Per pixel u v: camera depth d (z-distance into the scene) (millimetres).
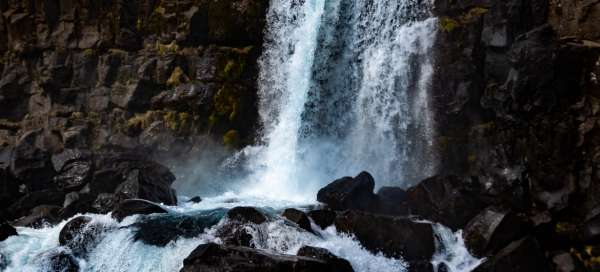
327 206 17188
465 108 19578
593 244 15836
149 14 23906
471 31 19781
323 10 22859
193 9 23344
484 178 17953
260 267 12609
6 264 14617
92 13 24062
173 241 14570
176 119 22812
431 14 20906
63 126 23219
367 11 22156
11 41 24484
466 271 15352
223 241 14344
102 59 23844
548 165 17047
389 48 21375
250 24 23344
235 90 23078
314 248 13680
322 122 22469
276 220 14711
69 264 14469
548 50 17641
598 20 18453
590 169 16453
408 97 20766
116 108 23438
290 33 23406
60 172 19281
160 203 18031
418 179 20234
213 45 23422
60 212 17859
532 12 19438
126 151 22578
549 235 16359
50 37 24203
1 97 23891
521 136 18000
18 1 24469
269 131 23156
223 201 19297
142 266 14375
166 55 23391
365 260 14680
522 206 17203
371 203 17234
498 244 15414
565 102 17688
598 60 17422
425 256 15367
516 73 18078
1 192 18969
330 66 22625
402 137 20781
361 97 21875
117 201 17516
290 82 23141
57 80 23797
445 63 20016
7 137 23625
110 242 14914
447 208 16562
